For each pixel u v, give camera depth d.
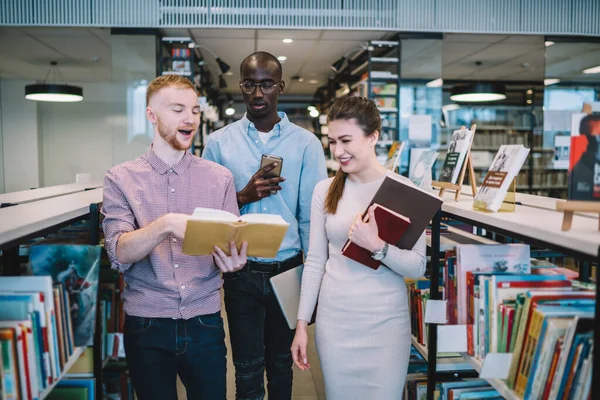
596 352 1.07
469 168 2.07
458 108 10.38
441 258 2.14
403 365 1.70
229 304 2.17
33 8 5.69
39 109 10.56
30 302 1.36
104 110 10.67
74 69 8.93
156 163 1.68
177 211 1.69
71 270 1.66
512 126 10.32
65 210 1.76
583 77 6.30
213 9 5.79
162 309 1.63
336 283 1.72
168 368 1.69
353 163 1.67
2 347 1.18
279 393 2.26
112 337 2.00
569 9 6.10
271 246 1.49
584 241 1.12
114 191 1.65
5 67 8.76
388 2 5.95
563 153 3.46
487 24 6.05
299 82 10.58
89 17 5.75
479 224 1.71
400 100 6.28
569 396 1.18
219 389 1.71
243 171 2.22
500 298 1.55
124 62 5.93
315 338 1.80
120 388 2.30
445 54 7.52
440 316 1.82
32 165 10.45
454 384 1.94
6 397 1.18
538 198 2.44
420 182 2.35
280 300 2.02
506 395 1.46
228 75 9.63
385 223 1.56
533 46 6.93
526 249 1.73
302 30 6.04
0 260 1.82
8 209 1.79
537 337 1.34
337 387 1.72
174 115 1.62
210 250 1.48
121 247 1.51
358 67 7.14
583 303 1.39
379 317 1.66
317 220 1.85
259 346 2.18
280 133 2.24
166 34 6.23
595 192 1.22
